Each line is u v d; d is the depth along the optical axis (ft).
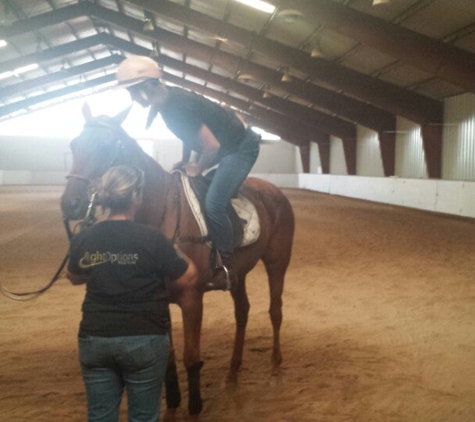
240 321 14.05
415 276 26.35
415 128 72.74
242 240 12.35
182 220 11.40
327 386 13.19
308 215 57.77
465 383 13.42
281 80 74.84
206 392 12.91
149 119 11.39
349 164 100.32
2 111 105.50
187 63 89.81
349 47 54.75
